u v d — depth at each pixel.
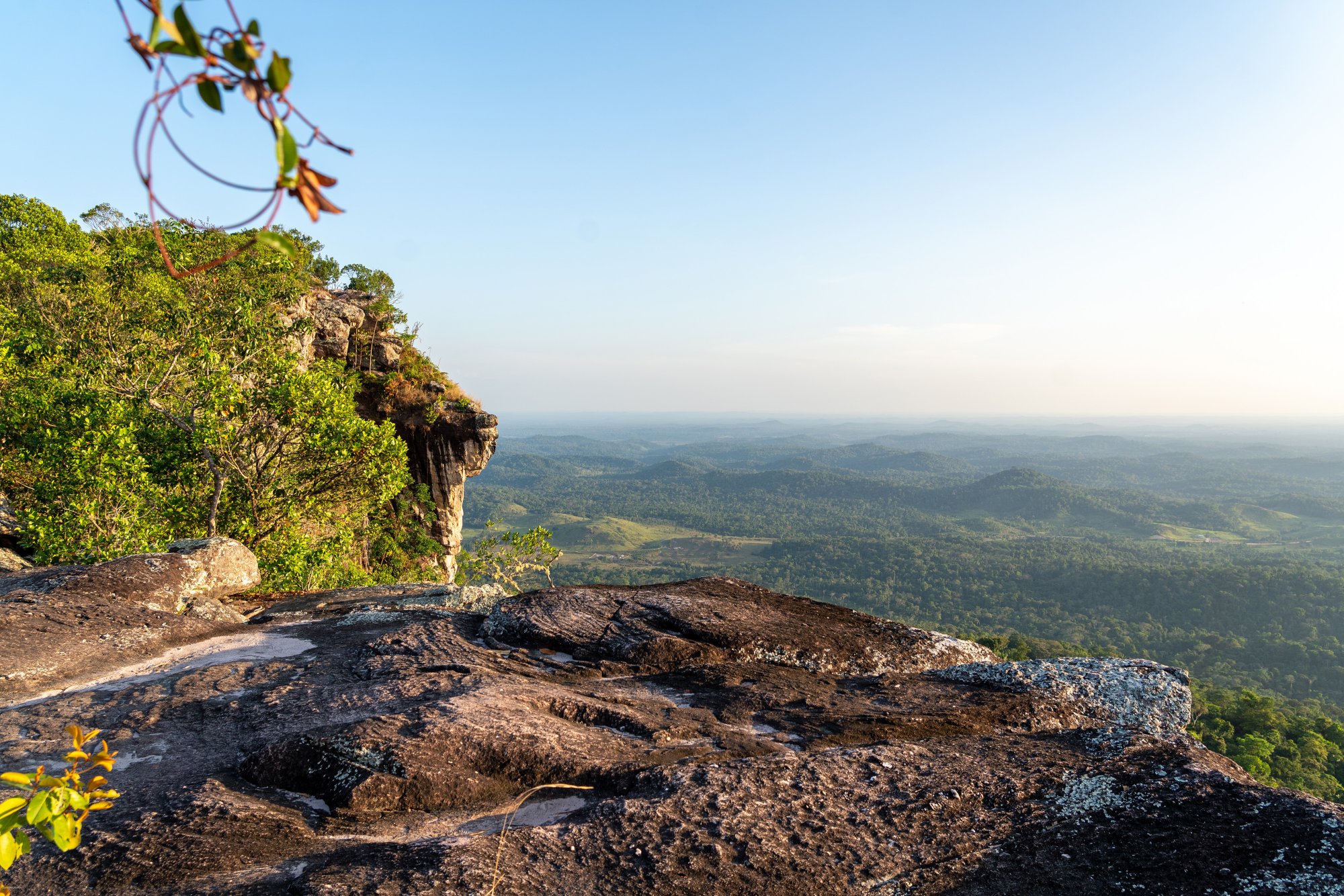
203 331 16.77
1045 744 5.95
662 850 4.36
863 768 5.37
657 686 7.62
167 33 1.09
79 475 13.76
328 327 29.94
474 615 10.34
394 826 4.91
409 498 31.33
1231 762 5.86
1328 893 3.65
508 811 5.14
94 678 8.18
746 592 10.38
